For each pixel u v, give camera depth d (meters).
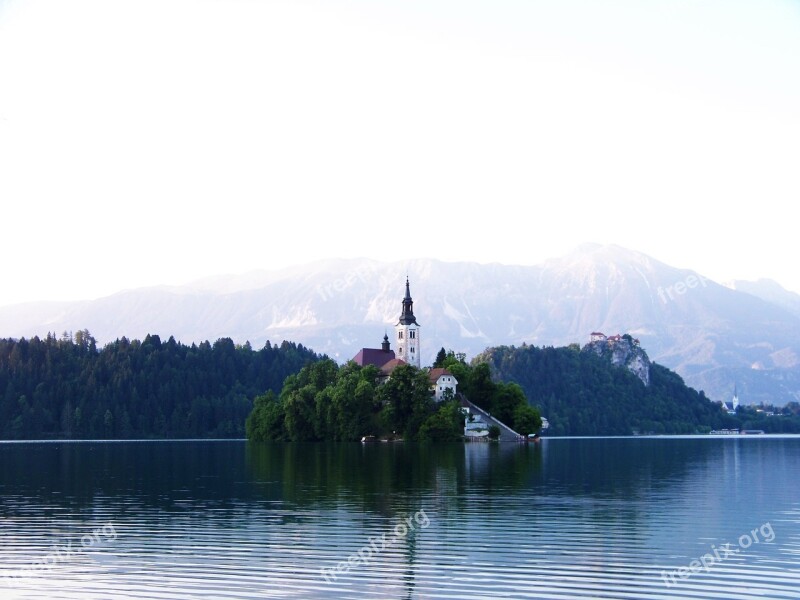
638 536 72.62
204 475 132.00
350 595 54.84
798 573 59.88
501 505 91.12
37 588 56.50
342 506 90.50
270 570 60.84
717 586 56.69
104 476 131.75
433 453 195.25
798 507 90.25
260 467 149.12
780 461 175.12
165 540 71.25
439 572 60.19
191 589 56.22
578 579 58.28
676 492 104.62
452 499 96.50
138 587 56.75
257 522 79.81
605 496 99.75
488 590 55.84
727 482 118.94
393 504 92.19
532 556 64.88
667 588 56.22
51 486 114.75
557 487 110.44
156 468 150.12
